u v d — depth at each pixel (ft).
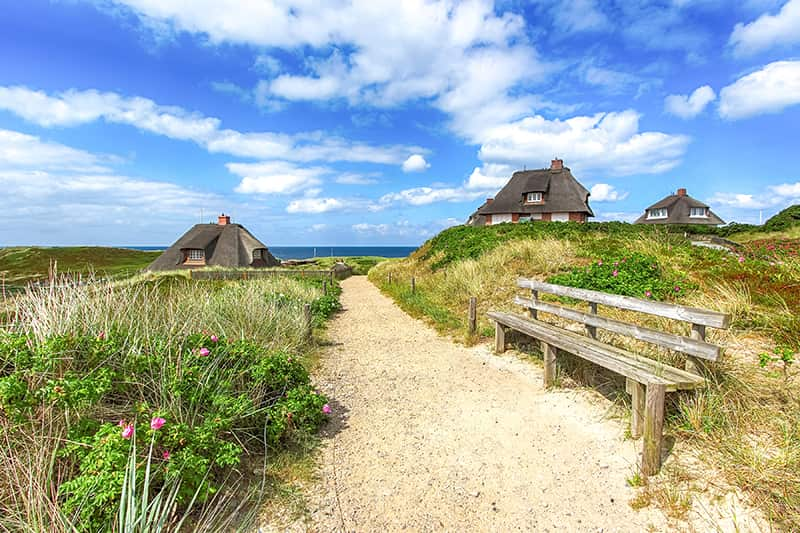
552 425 12.26
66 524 6.46
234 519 8.11
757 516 7.57
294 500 8.84
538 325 17.21
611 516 8.25
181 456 7.88
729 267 22.91
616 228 50.80
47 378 8.93
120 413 9.14
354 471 10.11
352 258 188.24
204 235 109.19
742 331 15.39
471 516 8.47
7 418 8.08
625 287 22.22
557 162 117.70
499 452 10.95
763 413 10.27
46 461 7.57
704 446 9.61
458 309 29.45
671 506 8.20
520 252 33.99
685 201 139.03
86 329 11.35
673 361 12.62
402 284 50.90
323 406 12.64
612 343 16.38
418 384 16.38
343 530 8.00
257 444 10.76
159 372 10.64
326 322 30.35
